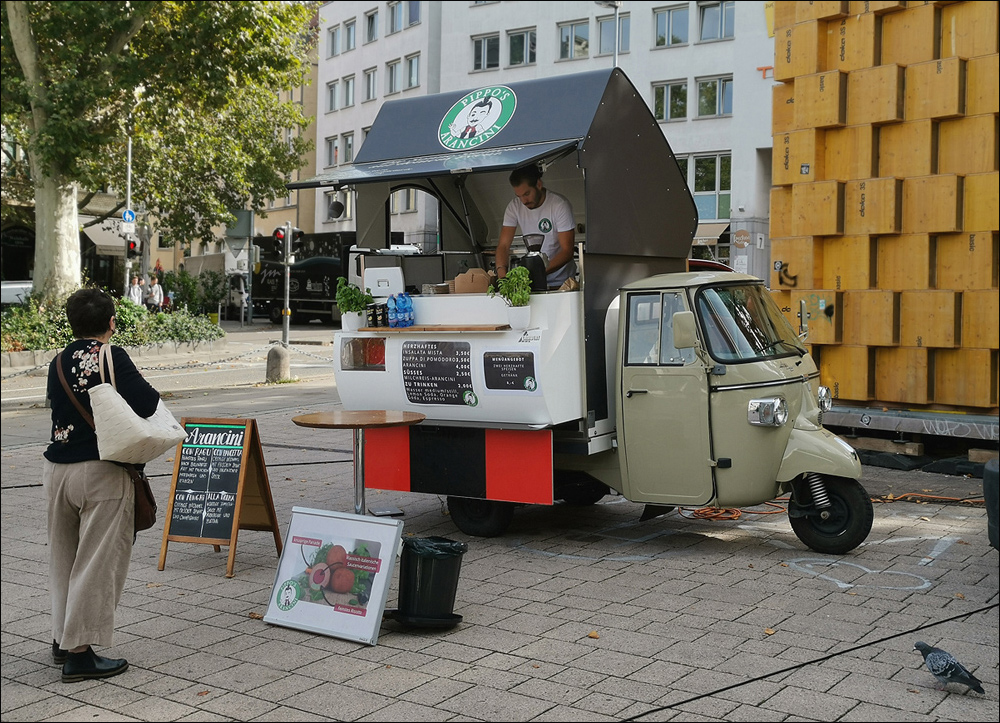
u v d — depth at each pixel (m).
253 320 49.28
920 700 4.46
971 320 9.83
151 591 6.48
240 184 34.00
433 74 43.12
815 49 10.70
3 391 19.66
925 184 10.02
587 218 7.41
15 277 44.31
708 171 35.47
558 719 4.31
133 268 42.31
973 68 9.80
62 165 23.69
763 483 7.07
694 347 7.11
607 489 8.80
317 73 51.16
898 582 6.34
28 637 5.62
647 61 36.50
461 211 10.01
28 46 23.56
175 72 24.20
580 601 6.05
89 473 4.93
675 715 4.32
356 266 8.58
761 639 5.29
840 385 10.66
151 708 4.54
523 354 7.02
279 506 9.02
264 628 5.70
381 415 6.80
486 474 7.52
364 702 4.55
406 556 5.58
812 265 10.73
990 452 9.70
